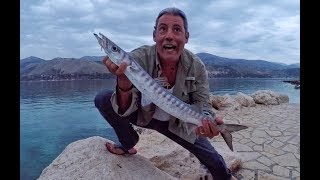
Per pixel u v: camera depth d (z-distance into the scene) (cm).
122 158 131
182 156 173
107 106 116
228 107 442
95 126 483
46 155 317
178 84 115
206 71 123
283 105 494
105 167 120
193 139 122
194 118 108
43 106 736
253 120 364
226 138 114
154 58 113
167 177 136
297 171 191
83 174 118
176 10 103
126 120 121
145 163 136
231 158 184
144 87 97
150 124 124
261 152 230
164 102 101
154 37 109
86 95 977
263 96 505
